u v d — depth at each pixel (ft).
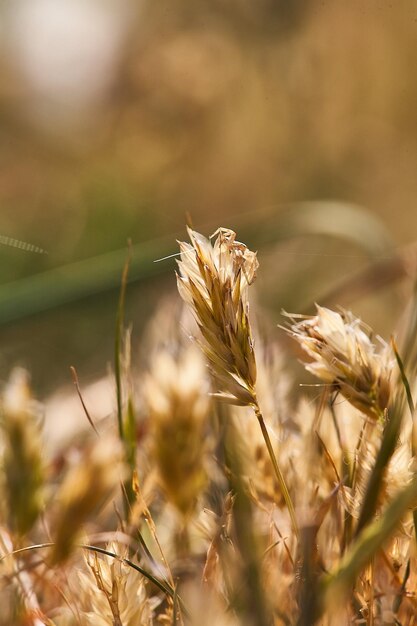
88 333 1.62
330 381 0.86
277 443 0.90
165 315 1.09
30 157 2.32
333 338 0.85
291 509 0.84
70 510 0.91
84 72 2.41
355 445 0.88
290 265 2.02
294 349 0.93
